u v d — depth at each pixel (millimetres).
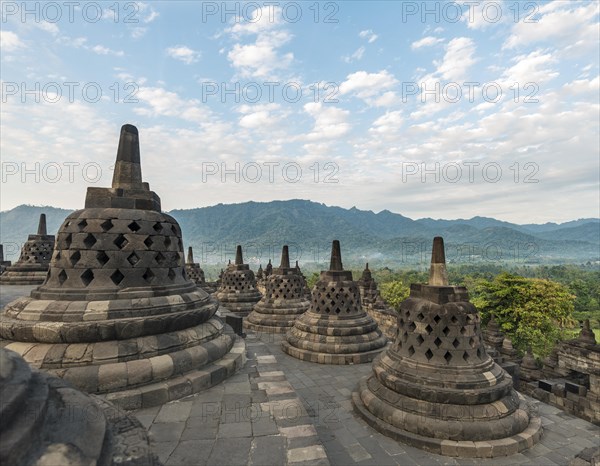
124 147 9117
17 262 23984
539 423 9844
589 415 10945
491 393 9133
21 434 2670
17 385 3012
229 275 27922
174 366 7660
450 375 9445
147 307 7891
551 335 34781
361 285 25750
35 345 7156
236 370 9086
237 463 5324
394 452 8648
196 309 8789
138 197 8914
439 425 8852
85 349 7113
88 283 8047
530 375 13961
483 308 37062
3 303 15672
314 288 17516
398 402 9633
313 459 5445
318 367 14992
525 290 34750
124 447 3588
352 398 11297
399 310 11062
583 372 14258
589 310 65000
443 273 10586
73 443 3006
